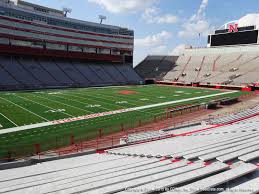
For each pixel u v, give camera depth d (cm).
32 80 4891
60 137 1784
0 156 1399
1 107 2725
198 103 3309
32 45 5347
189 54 7425
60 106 2892
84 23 6194
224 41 6656
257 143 1116
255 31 6022
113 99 3522
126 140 1593
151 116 2520
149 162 983
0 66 4794
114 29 6794
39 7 5788
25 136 1792
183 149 1130
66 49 5944
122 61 7094
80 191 702
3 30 4881
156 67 7369
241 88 5006
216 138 1358
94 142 1675
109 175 837
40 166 1101
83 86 5384
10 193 714
